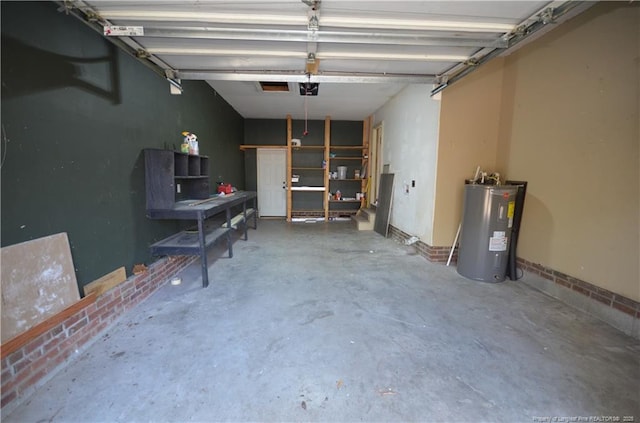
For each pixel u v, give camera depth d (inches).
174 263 130.2
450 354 75.0
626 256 85.7
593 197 95.5
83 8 70.9
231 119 239.5
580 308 100.0
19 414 55.3
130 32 78.7
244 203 203.8
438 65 110.4
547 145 113.5
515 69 130.6
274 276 131.6
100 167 85.7
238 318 93.0
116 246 92.8
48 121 68.0
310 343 79.5
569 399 59.9
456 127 142.1
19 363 58.1
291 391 62.0
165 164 109.3
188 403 58.5
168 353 74.5
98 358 72.2
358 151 301.0
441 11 73.9
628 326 84.9
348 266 146.3
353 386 63.6
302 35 84.1
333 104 233.3
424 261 154.3
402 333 84.8
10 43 59.1
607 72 90.4
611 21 88.7
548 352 75.8
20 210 61.2
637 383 64.4
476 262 126.5
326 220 288.2
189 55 100.8
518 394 61.3
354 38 85.4
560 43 106.7
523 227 126.0
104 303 84.5
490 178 134.8
